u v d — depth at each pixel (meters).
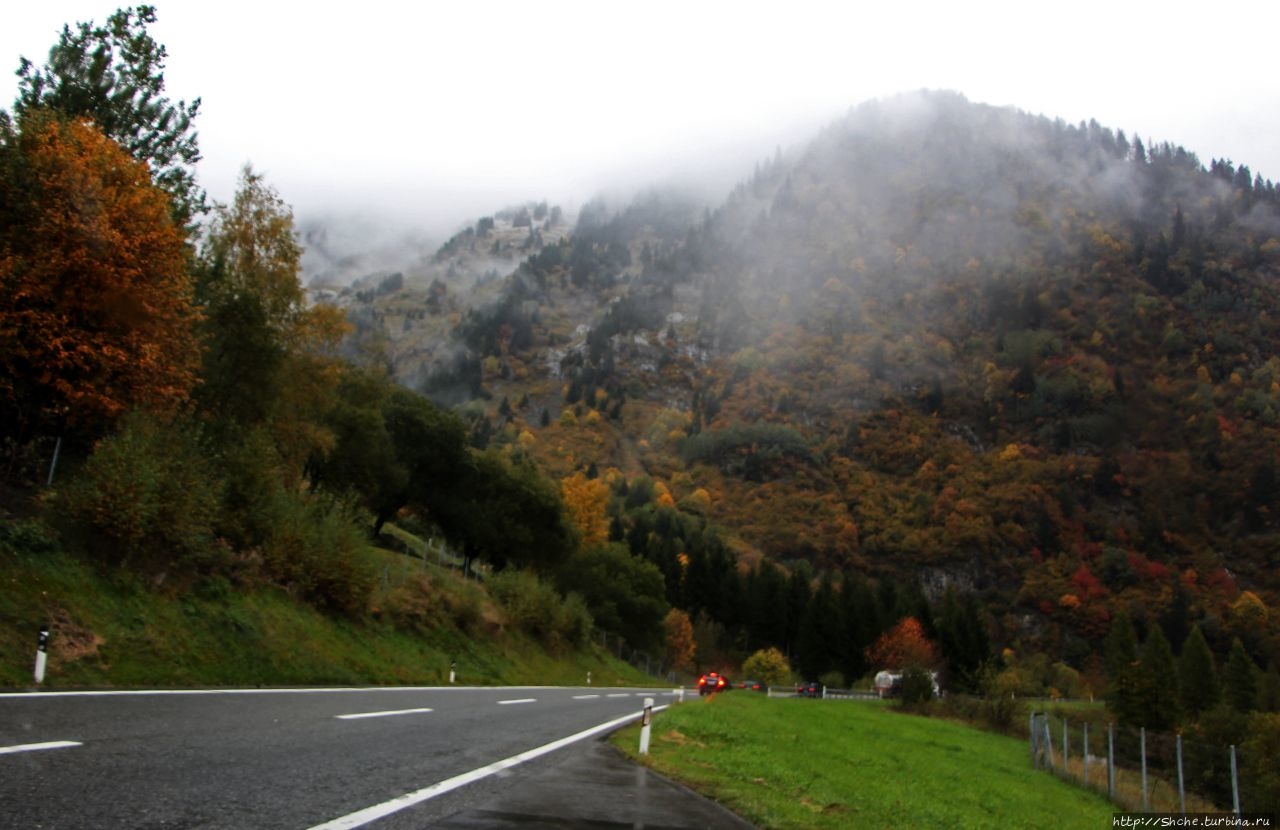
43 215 19.75
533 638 49.75
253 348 31.36
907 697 56.28
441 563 71.44
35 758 7.35
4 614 14.77
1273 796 28.25
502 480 74.50
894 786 17.64
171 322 22.84
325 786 7.68
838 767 18.14
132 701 12.35
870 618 107.06
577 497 92.25
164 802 6.36
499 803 7.89
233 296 31.77
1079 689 120.62
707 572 121.75
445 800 7.72
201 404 30.09
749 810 9.55
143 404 22.33
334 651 24.91
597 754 12.68
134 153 27.70
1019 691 87.50
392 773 8.78
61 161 20.28
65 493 18.66
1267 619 162.00
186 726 10.30
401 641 31.61
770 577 119.50
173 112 29.17
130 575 18.95
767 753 16.20
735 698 31.78
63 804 5.95
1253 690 91.25
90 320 20.70
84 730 9.14
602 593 81.56
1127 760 34.62
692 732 17.03
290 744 9.85
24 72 26.78
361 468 58.72
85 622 16.41
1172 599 173.88
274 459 28.20
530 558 75.94
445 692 24.42
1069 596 180.88
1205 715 57.88
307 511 28.17
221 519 24.02
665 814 8.43
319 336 35.09
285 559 26.09
